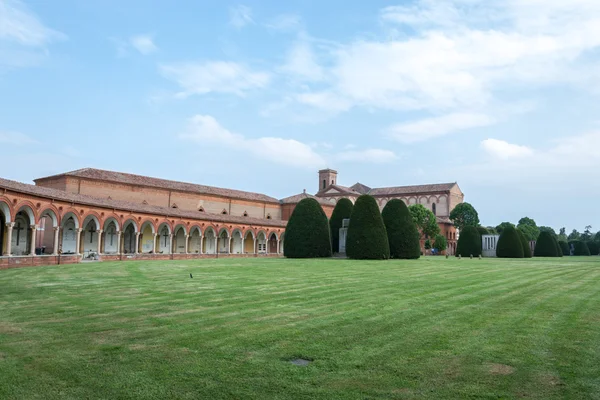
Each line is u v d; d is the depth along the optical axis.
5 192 30.28
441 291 16.66
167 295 15.20
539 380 6.70
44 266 30.14
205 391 6.28
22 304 13.16
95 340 8.86
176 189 62.66
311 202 48.72
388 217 48.16
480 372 7.05
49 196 35.12
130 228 53.12
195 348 8.33
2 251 37.31
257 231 65.50
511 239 63.00
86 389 6.33
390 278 22.00
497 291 16.75
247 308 12.59
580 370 7.12
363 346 8.51
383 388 6.41
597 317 11.41
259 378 6.78
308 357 7.84
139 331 9.64
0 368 7.14
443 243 86.81
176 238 58.78
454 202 105.88
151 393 6.20
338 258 46.22
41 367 7.21
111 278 21.20
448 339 9.04
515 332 9.66
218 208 69.44
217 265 32.09
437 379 6.75
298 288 17.45
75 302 13.55
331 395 6.15
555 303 13.75
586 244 96.00
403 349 8.30
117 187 55.34
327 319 11.00
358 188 116.62
